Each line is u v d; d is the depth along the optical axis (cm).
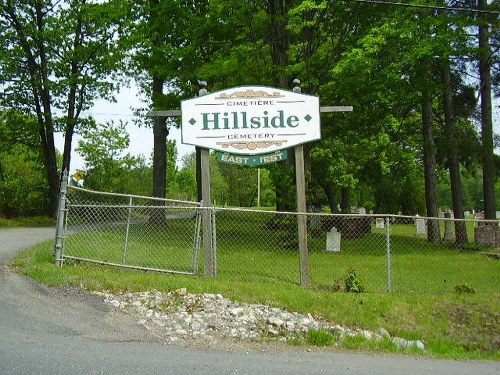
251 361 525
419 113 2570
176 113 959
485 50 1761
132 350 533
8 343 518
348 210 3381
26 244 1223
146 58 1831
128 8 2009
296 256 1267
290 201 1424
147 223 1678
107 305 688
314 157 2769
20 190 2605
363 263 1183
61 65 2623
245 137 952
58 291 731
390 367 540
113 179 3447
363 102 1688
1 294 693
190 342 581
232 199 6234
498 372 553
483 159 1973
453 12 1808
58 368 461
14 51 2553
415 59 1572
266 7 1648
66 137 2767
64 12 2619
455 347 673
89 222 1303
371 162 2973
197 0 1778
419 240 2069
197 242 927
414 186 3925
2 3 2500
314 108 956
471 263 1270
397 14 1588
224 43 1758
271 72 1639
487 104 2002
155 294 745
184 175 5294
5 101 2609
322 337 623
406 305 778
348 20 1630
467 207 8344
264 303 756
